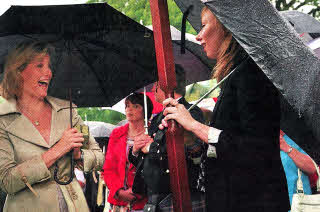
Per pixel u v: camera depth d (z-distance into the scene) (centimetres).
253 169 248
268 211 246
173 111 255
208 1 247
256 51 238
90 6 320
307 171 350
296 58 236
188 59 425
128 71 345
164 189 305
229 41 269
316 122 234
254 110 247
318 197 337
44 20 319
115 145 418
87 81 340
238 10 245
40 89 290
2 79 297
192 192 291
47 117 288
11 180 265
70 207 275
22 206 269
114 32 331
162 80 260
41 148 277
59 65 329
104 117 809
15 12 314
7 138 274
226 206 252
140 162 338
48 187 274
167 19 261
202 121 315
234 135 249
